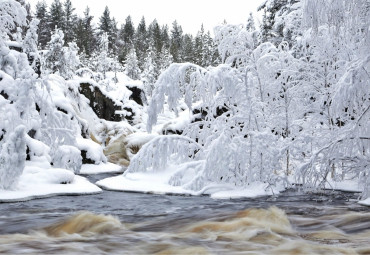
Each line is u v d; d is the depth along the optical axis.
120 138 25.72
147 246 5.69
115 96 32.97
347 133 11.01
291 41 19.20
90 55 70.31
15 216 8.43
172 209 9.74
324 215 8.45
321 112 15.12
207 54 67.38
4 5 15.56
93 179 16.84
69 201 10.92
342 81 10.32
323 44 15.23
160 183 13.80
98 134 26.38
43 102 16.59
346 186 13.27
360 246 5.80
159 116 35.19
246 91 14.09
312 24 11.24
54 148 16.83
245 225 7.26
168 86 14.50
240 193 12.46
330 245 5.86
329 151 11.21
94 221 7.45
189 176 13.92
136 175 14.73
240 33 14.92
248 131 13.90
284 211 8.72
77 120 22.75
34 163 14.17
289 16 18.30
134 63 63.72
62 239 6.17
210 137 14.64
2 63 15.81
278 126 15.25
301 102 15.52
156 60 72.12
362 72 10.20
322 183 11.62
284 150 13.38
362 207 9.80
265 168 13.30
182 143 14.87
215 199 11.71
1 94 14.47
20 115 14.55
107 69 56.00
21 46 16.20
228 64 14.42
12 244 5.76
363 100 11.91
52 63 33.00
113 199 11.49
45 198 11.30
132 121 31.30
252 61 15.05
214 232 6.74
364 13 10.80
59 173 13.23
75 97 26.31
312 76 15.45
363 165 10.91
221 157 13.09
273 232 6.77
